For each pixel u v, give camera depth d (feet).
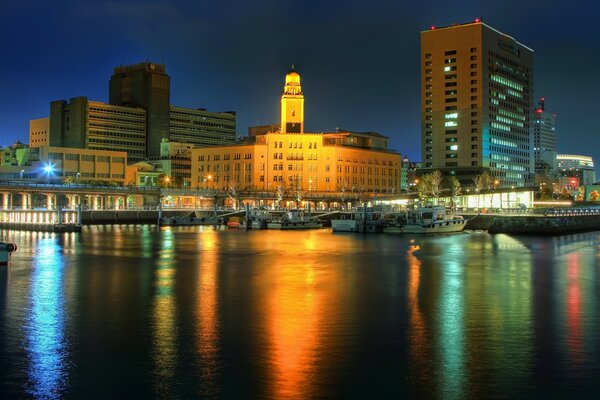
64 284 192.34
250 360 109.70
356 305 158.20
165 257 275.18
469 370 104.42
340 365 106.93
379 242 368.27
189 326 134.21
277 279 204.74
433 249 318.65
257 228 528.63
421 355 112.47
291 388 96.53
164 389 96.27
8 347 118.01
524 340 122.52
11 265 241.76
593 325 135.23
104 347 117.91
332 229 496.23
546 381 99.19
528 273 219.82
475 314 147.02
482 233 459.73
